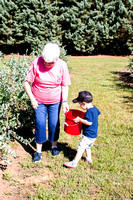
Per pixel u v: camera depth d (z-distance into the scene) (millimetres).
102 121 5062
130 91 7426
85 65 13055
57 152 3713
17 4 18406
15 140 4191
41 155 3625
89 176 3225
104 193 2879
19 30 17969
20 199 2783
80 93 3246
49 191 2904
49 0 18250
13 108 3928
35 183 3053
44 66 3150
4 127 3664
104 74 10312
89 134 3287
